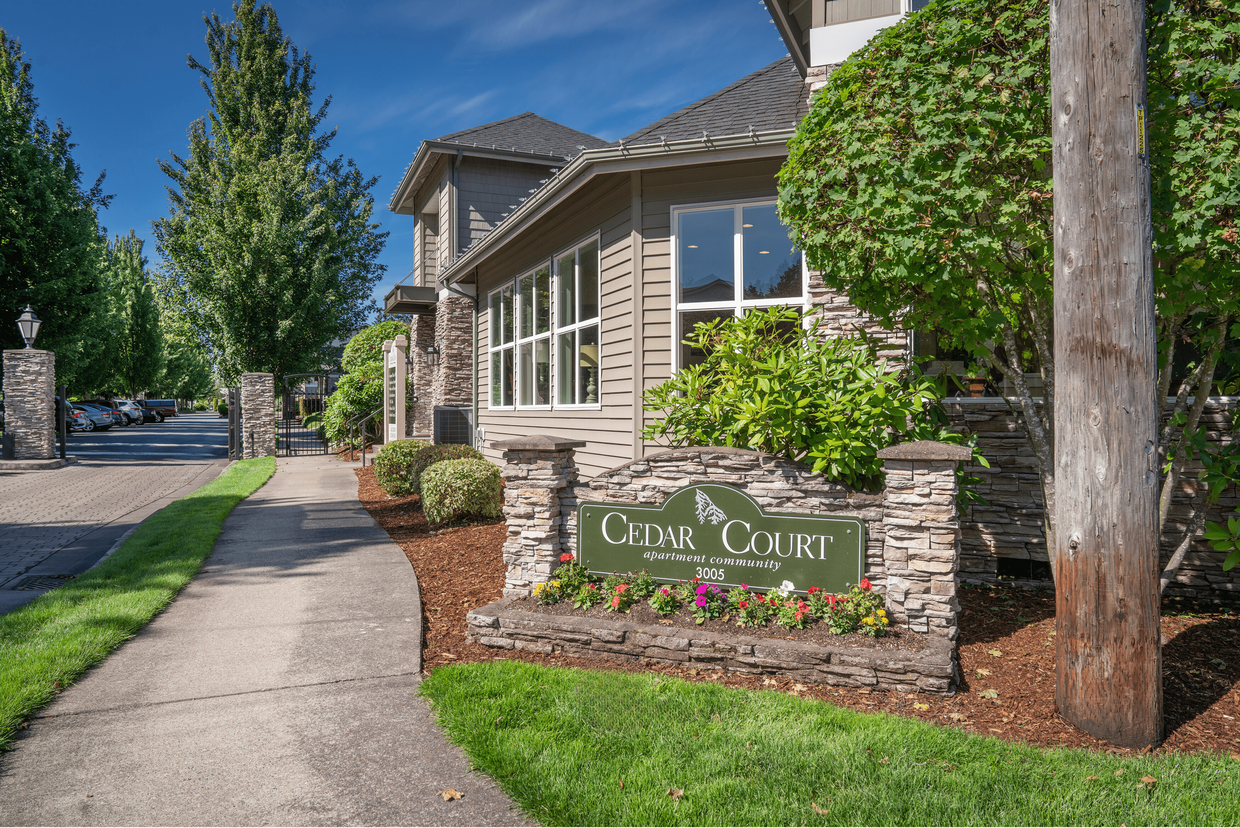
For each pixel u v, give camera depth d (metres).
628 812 2.89
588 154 7.84
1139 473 3.46
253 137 31.23
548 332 10.82
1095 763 3.27
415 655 4.71
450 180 16.19
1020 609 5.54
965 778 3.11
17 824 2.87
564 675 4.27
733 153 7.40
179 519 9.49
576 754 3.33
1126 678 3.48
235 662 4.60
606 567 5.31
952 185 4.38
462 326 16.66
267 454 20.69
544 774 3.17
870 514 4.68
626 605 4.95
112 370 49.03
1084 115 3.51
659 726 3.60
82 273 25.50
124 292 53.44
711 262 7.99
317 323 29.64
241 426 21.75
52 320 24.77
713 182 7.92
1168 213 3.91
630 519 5.24
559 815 2.89
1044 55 4.17
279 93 33.28
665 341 8.12
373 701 4.03
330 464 18.08
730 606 4.80
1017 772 3.17
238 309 27.88
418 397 19.69
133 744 3.53
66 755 3.43
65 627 5.09
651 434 6.12
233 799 3.05
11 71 26.16
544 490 5.39
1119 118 3.44
